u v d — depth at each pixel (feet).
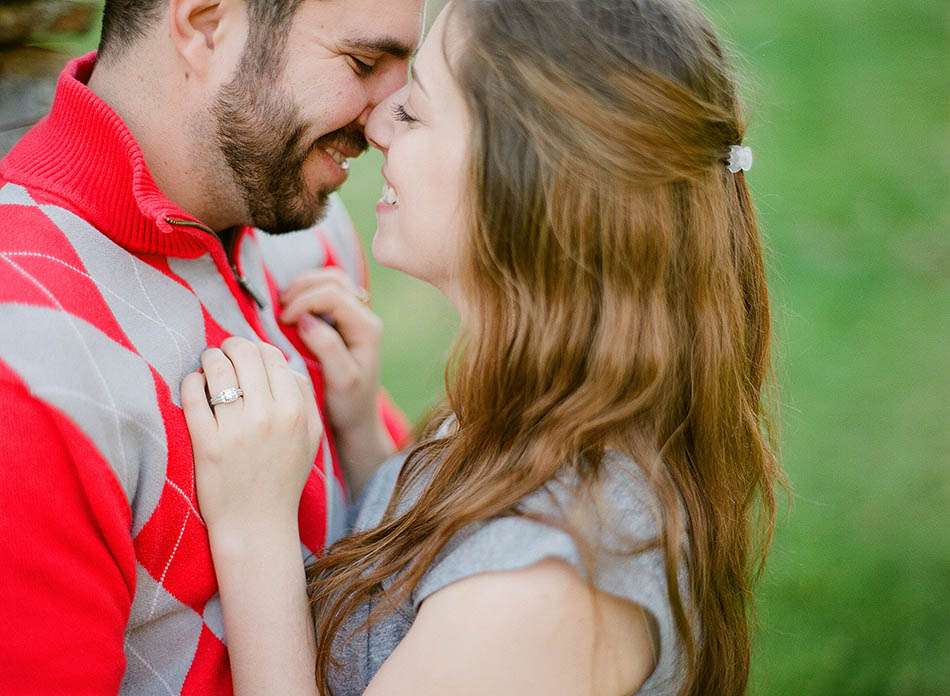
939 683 8.75
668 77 4.17
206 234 4.28
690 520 4.28
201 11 4.20
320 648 4.23
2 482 3.36
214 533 4.09
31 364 3.48
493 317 4.36
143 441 3.81
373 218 13.61
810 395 11.89
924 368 12.41
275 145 4.42
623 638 3.90
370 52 4.38
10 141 5.32
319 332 5.23
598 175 4.13
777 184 15.75
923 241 14.73
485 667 3.73
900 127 17.43
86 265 3.86
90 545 3.57
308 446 4.27
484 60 4.17
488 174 4.20
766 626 9.09
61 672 3.50
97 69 4.43
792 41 19.71
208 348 4.25
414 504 4.43
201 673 4.12
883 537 10.14
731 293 4.53
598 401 4.18
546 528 3.81
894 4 21.40
